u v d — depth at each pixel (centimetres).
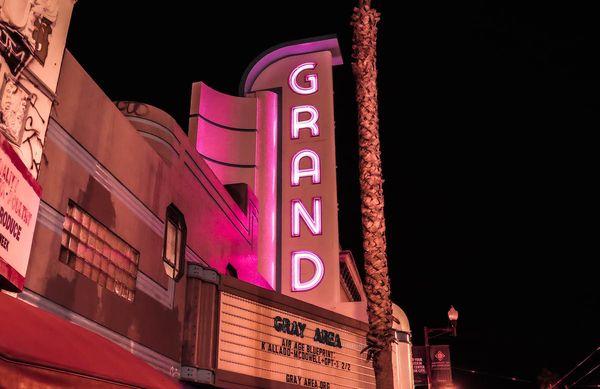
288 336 1598
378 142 1135
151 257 1290
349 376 1730
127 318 1159
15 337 488
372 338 1000
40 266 917
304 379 1591
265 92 2488
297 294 2144
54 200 970
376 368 988
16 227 772
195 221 1560
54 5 944
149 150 1334
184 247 1464
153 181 1338
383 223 1073
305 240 2220
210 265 1636
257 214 2131
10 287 786
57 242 968
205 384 1370
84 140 1074
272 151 2391
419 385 2695
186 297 1431
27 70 866
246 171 2339
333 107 2455
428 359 2703
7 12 823
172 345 1332
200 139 2355
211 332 1417
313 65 2525
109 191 1149
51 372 493
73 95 1050
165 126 1452
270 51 2558
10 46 827
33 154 877
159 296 1301
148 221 1296
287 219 2270
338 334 1748
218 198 1745
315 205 2270
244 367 1459
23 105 855
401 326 2264
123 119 1227
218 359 1411
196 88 2433
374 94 1172
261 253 2206
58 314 949
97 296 1066
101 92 1144
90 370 556
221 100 2450
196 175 1602
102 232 1125
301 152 2367
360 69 1191
